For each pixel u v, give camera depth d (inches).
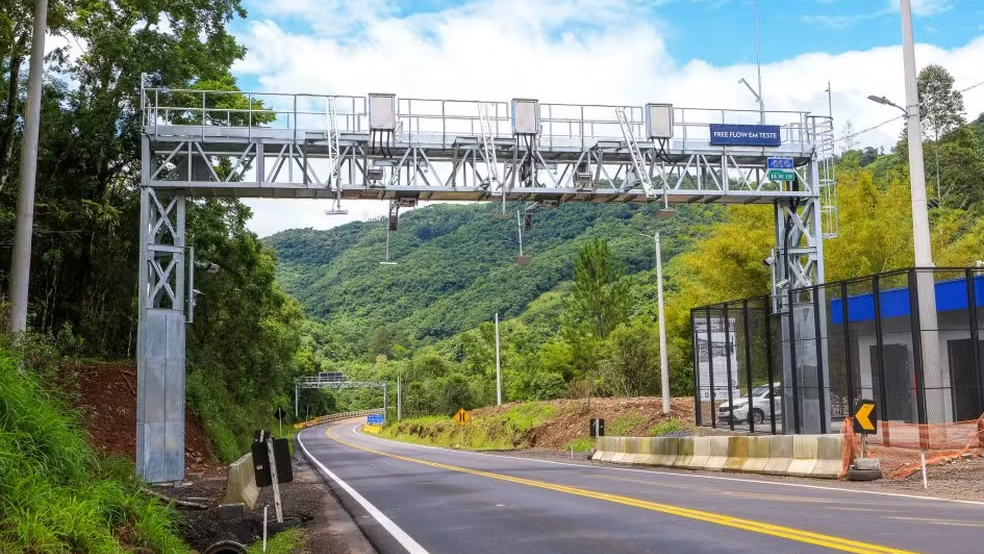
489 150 1067.9
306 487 913.5
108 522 355.6
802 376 1069.1
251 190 1029.8
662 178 1118.4
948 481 688.4
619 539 417.1
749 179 1177.4
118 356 1493.6
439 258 7564.0
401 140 1057.5
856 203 1796.3
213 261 1610.5
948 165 3353.8
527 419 1980.8
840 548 351.9
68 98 1288.1
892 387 1204.5
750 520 457.1
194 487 880.9
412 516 587.8
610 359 2167.8
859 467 727.1
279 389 3075.8
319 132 1039.6
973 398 1100.5
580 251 2881.4
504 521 522.9
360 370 6363.2
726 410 1337.4
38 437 383.6
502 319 5487.2
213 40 1460.4
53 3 920.9
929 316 873.5
